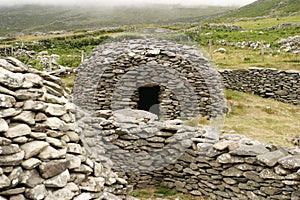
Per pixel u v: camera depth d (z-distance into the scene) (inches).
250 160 240.5
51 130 182.5
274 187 230.8
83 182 187.0
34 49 1360.7
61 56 946.7
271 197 232.4
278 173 226.5
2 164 150.0
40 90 187.2
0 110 160.4
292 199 223.5
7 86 169.2
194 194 273.6
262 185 236.4
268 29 1603.1
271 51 979.9
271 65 762.8
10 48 1302.9
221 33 1462.8
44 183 162.7
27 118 170.4
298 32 1310.3
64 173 172.9
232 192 252.4
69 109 207.6
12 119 165.9
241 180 247.3
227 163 251.0
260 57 897.5
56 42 1515.7
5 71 174.2
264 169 233.8
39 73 207.9
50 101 194.9
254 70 666.2
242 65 784.9
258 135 423.8
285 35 1261.1
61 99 208.2
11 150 154.6
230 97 606.2
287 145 388.2
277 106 587.5
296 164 220.5
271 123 484.7
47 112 186.2
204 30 1606.8
